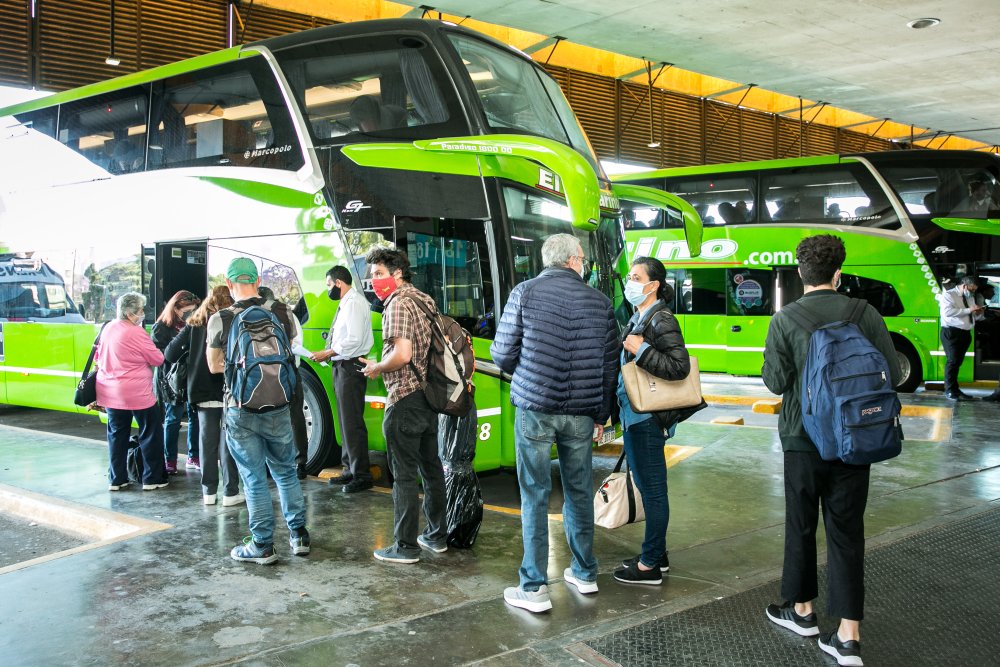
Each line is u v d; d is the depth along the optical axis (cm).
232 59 750
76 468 743
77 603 416
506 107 677
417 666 346
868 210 1367
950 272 1300
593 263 706
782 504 619
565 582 447
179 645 367
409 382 470
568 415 401
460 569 470
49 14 1252
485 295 613
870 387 339
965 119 2280
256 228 727
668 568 470
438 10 1421
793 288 1445
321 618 397
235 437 466
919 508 597
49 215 927
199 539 524
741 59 1705
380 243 649
